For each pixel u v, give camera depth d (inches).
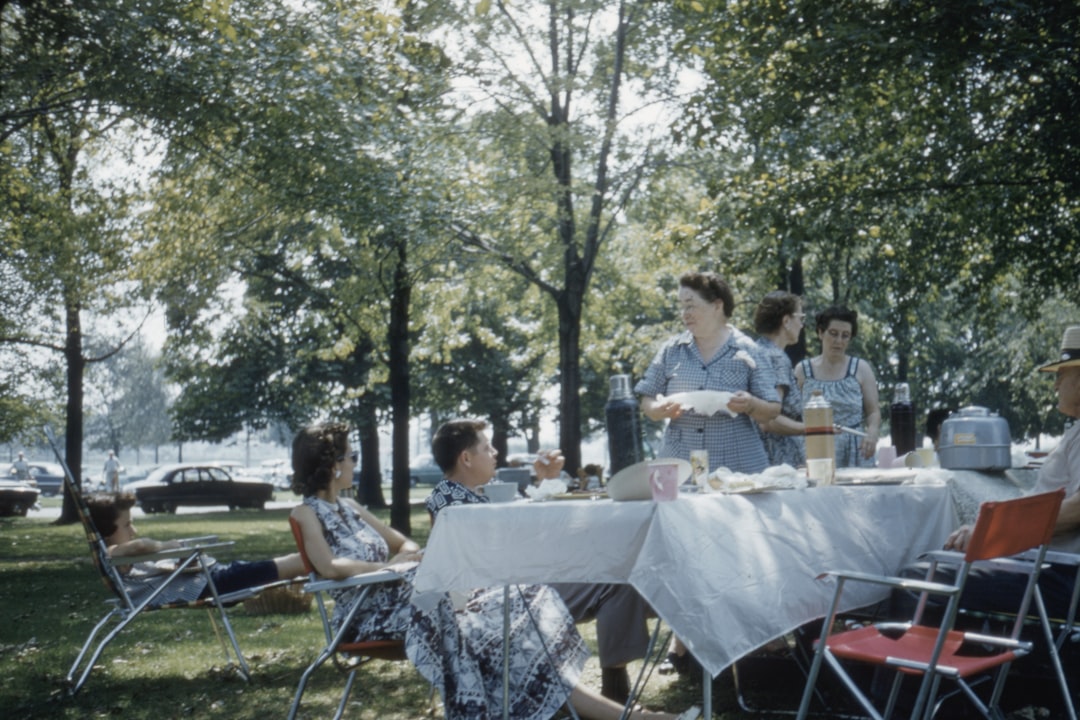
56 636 349.4
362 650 184.7
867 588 177.5
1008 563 167.5
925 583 140.7
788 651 236.1
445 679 169.5
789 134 653.9
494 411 1492.4
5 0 480.7
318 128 563.8
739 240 636.7
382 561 212.8
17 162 727.7
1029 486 242.8
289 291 1318.9
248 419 1469.0
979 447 229.8
